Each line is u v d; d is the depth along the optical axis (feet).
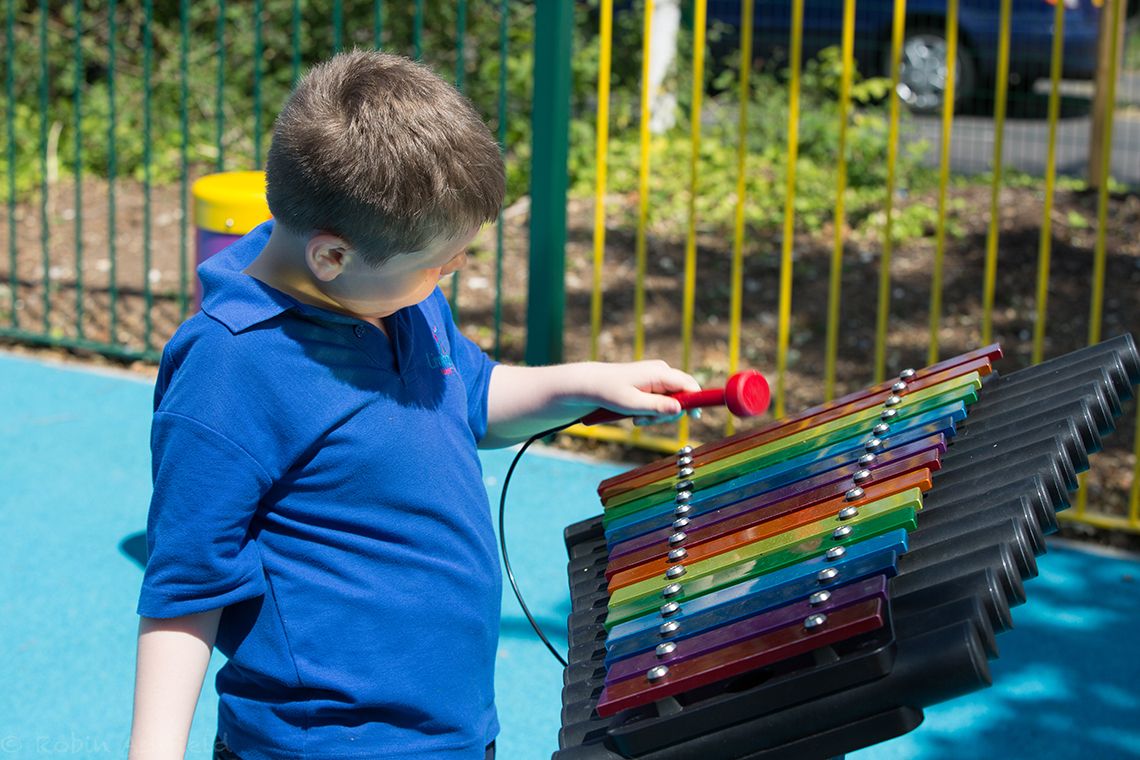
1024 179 24.35
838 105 26.35
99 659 11.06
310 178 4.92
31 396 16.90
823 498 5.29
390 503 5.46
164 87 28.63
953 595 4.31
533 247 15.06
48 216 24.22
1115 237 20.98
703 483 5.96
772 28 32.55
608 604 5.58
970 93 32.55
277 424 5.22
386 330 5.64
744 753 4.44
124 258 22.21
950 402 5.85
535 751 10.00
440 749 5.63
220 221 12.12
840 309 19.34
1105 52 22.00
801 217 22.39
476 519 5.82
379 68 5.16
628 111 27.22
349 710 5.46
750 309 19.45
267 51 29.48
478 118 5.25
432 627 5.58
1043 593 12.19
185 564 5.12
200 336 5.23
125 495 14.11
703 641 4.58
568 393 6.23
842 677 4.23
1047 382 5.89
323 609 5.40
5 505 13.76
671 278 20.49
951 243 21.09
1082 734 10.02
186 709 5.16
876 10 32.24
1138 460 13.21
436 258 5.14
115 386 17.38
